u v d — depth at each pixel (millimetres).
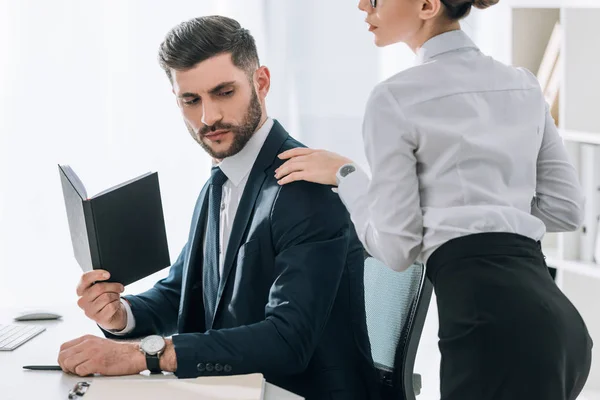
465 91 1940
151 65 4461
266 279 2180
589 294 3455
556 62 3475
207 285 2312
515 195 1978
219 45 2156
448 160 1919
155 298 2488
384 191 1928
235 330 2045
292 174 2160
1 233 4410
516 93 1993
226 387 1827
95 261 2191
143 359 1996
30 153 4395
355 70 4668
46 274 4449
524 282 1844
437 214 1929
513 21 3611
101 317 2287
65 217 4441
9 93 4352
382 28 2043
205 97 2182
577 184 2145
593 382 3479
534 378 1801
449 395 1866
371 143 1947
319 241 2137
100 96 4434
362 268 2279
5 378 2008
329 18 4629
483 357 1820
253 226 2186
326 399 2164
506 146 1949
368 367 2230
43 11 4348
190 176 4562
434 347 4609
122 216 2193
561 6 3326
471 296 1844
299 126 4672
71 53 4391
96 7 4391
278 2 4598
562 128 3375
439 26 2006
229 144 2217
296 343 2049
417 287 2408
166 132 4512
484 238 1887
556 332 1820
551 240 3707
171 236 4574
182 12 4469
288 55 4633
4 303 4430
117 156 4477
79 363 2000
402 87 1928
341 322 2201
